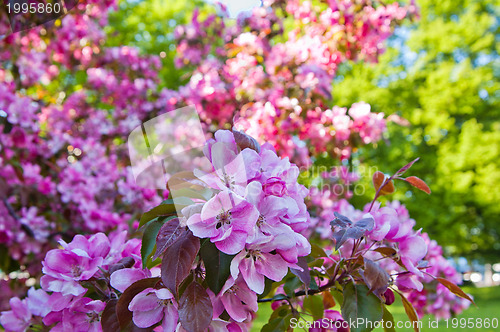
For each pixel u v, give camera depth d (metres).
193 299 0.95
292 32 4.64
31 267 3.54
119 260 1.21
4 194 3.58
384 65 15.73
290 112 4.12
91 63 5.42
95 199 3.99
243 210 0.97
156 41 14.60
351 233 1.13
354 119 4.17
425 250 1.20
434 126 15.01
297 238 1.03
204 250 0.98
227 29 5.47
